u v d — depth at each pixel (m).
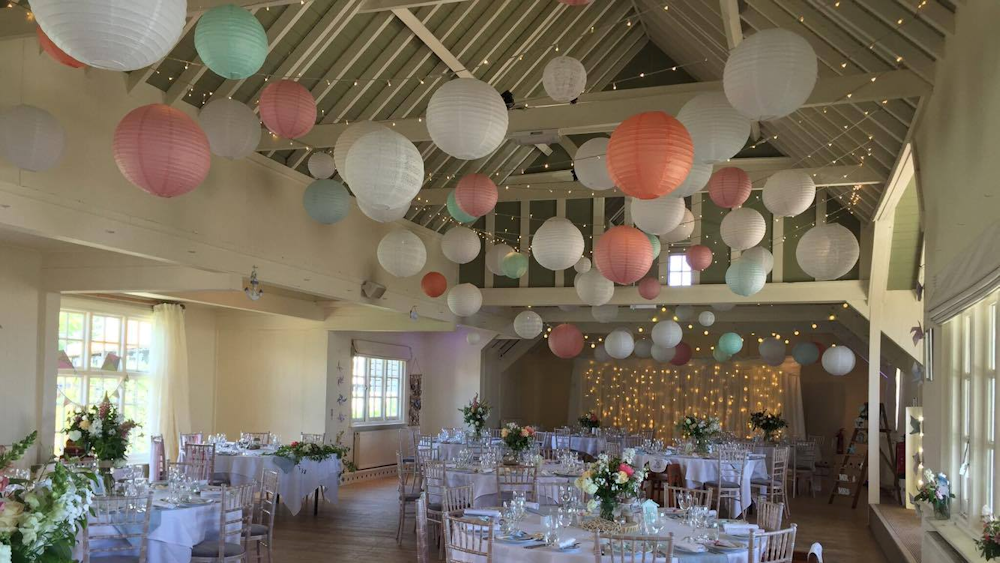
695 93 8.28
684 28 11.16
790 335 17.77
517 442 10.57
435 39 9.34
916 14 5.82
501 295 14.33
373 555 8.54
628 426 18.78
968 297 4.81
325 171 7.70
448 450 12.51
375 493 13.09
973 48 4.90
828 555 9.17
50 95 6.46
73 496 2.95
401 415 16.58
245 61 4.43
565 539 5.40
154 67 7.25
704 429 12.58
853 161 10.38
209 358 14.38
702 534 5.62
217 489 7.30
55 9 2.56
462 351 17.08
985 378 5.78
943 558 5.56
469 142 4.52
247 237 8.89
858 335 15.20
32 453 8.96
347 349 14.66
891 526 9.34
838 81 6.95
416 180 4.82
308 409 13.98
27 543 2.73
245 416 14.28
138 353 12.19
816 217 12.72
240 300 11.95
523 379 20.48
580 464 9.92
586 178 6.17
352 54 8.77
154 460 11.01
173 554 6.27
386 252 7.28
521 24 10.52
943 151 6.02
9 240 8.57
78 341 11.12
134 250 7.30
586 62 12.63
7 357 8.84
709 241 13.33
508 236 14.43
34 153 5.17
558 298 14.03
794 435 17.33
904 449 12.57
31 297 9.19
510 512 5.84
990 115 4.45
